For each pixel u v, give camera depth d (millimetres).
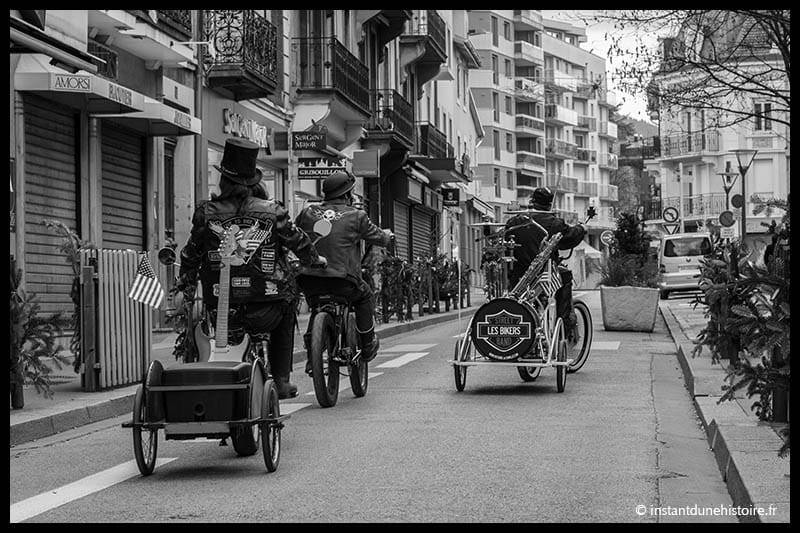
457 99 72188
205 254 10039
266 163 33438
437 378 16203
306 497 7957
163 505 7758
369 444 10281
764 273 8234
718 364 15141
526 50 126500
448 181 58156
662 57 20906
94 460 9820
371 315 13742
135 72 24328
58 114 20844
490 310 14062
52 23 19625
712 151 92562
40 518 7391
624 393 14109
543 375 16266
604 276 26266
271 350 10594
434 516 7312
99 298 13625
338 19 39250
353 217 13047
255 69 28969
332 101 35594
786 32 18531
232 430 8898
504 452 9789
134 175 24609
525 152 125562
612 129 157375
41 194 20109
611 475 8750
